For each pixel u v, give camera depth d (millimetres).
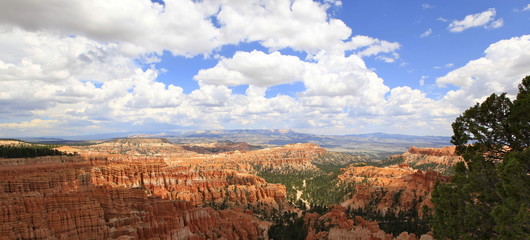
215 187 198875
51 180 107438
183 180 196875
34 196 91375
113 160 193750
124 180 172375
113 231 88438
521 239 32219
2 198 84938
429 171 160875
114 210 97688
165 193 179750
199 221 108062
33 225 76938
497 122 43938
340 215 117375
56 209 84000
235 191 192625
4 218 73500
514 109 40344
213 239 102938
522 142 40969
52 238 76812
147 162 199625
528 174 35312
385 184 197000
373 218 137250
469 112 46625
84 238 82750
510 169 35125
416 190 156750
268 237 120500
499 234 37375
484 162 43156
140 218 97062
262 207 182625
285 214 162500
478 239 40594
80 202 87062
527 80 41750
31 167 118562
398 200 154750
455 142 48531
